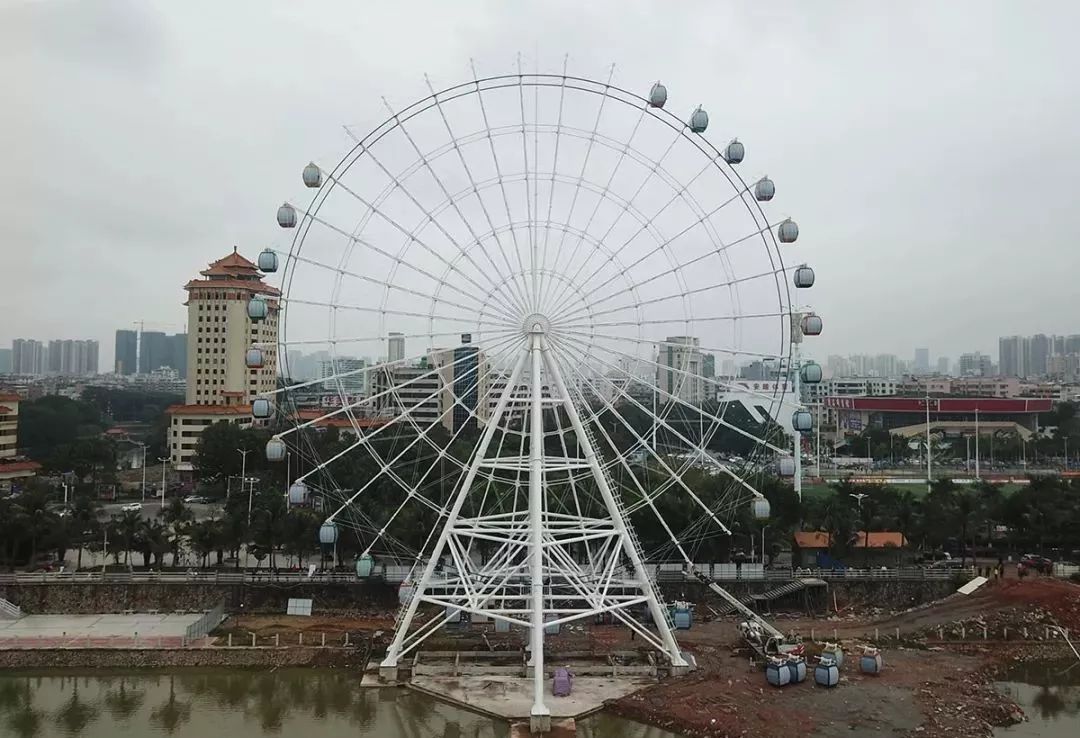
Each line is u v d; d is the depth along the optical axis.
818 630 79.50
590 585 68.94
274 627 79.81
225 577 88.75
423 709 62.41
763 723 56.62
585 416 76.44
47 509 110.69
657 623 67.88
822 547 103.25
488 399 73.75
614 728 58.03
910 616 82.62
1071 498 108.94
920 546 106.00
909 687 63.56
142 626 79.88
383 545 95.69
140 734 58.72
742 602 87.69
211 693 66.69
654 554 98.62
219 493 143.62
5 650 71.62
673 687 63.47
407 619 67.19
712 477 112.00
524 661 69.75
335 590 87.31
